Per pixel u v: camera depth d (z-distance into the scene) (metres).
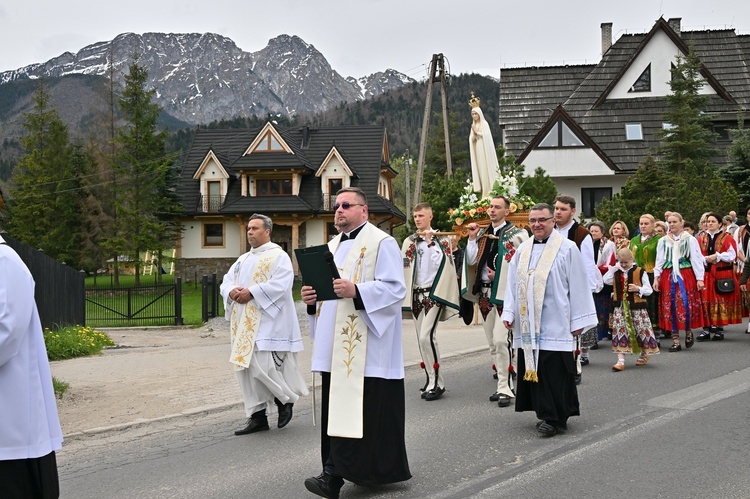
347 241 5.69
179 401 8.96
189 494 5.54
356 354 5.35
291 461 6.32
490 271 8.77
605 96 36.72
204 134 48.66
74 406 8.79
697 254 11.90
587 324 6.86
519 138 37.56
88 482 5.98
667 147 30.92
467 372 10.45
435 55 27.72
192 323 22.02
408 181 42.03
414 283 8.75
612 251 11.91
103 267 50.31
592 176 34.38
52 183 50.28
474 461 6.09
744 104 36.56
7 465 3.92
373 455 5.25
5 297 3.86
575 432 6.89
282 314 7.50
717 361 10.45
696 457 5.97
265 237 7.82
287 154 43.25
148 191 44.41
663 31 36.88
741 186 28.19
